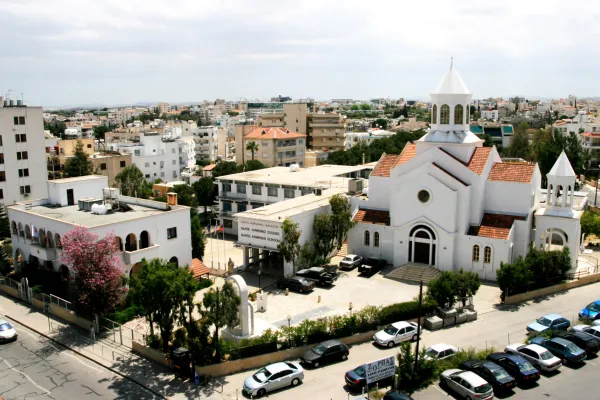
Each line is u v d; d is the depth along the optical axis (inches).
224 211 3686.0
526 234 2358.5
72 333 1907.0
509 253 2303.2
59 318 2047.2
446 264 2396.7
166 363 1635.1
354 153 5339.6
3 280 2391.7
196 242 2664.9
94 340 1833.2
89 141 5689.0
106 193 2524.6
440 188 2369.6
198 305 1583.4
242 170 4554.6
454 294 1914.4
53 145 5821.9
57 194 2600.9
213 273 2549.2
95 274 1833.2
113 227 2096.5
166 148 5797.2
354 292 2219.5
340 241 2583.7
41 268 2319.1
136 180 4190.5
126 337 1854.1
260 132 5693.9
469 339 1760.6
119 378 1572.3
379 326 1811.0
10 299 2271.2
